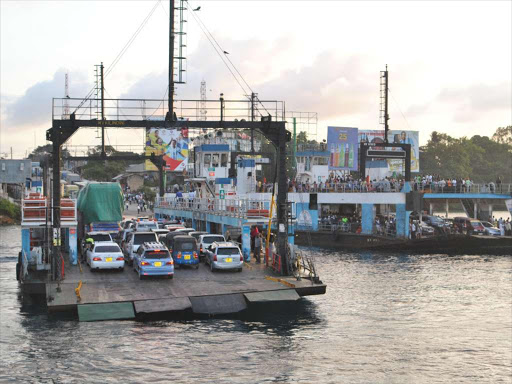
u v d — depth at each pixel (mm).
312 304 34031
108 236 40156
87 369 22297
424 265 50156
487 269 48125
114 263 35125
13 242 70688
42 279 32562
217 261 35438
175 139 109188
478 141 189250
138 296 28828
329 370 22781
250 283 32219
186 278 33656
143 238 38312
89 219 47562
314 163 81125
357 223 65812
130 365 22734
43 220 35031
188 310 29125
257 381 21375
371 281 41938
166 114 34594
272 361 23578
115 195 47750
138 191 132000
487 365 23844
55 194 32781
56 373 21922
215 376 21766
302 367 23000
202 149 78688
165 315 29781
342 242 63188
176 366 22719
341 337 27281
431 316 31688
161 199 77250
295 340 26547
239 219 41031
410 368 23281
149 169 107062
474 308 33656
